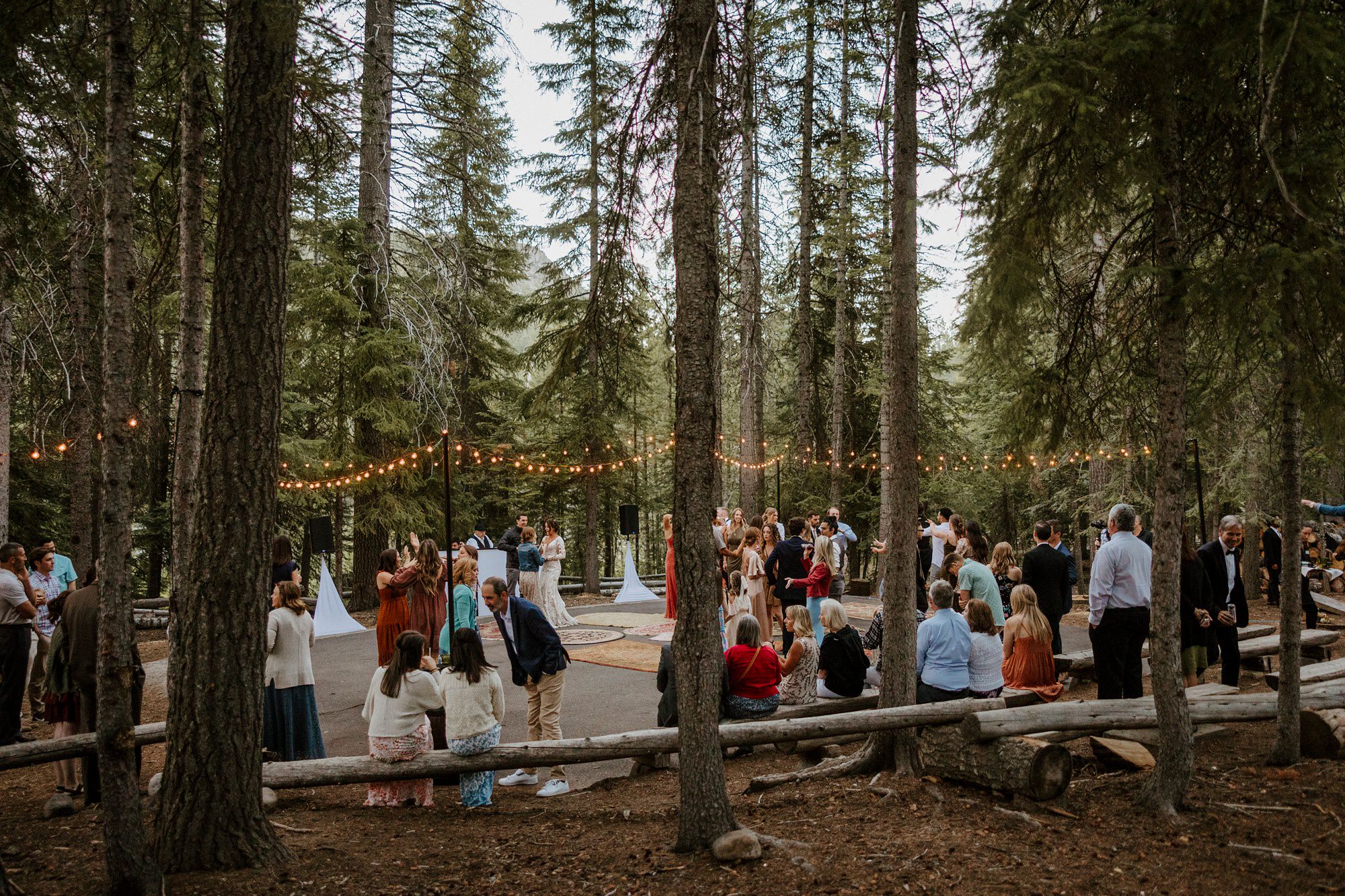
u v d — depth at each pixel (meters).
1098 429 6.12
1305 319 4.39
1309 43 3.88
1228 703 5.96
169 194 6.75
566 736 8.00
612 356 6.05
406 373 17.03
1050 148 5.08
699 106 4.86
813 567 11.15
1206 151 5.21
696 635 4.75
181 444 5.48
